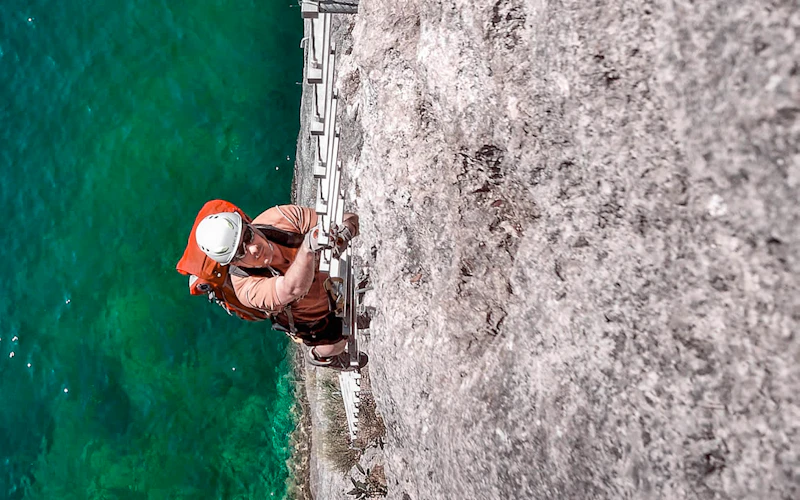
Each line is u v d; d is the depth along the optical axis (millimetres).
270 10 11008
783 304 1478
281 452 8938
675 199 1786
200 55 10734
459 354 3127
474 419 2867
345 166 4941
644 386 1893
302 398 8938
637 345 1943
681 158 1752
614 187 2041
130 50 10625
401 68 3691
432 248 3475
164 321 9586
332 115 3436
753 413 1551
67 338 9586
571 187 2312
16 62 10555
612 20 1928
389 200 3857
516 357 2639
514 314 2736
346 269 3773
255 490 8859
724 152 1577
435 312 3377
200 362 9398
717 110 1577
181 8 10797
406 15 3674
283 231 3086
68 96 10453
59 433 9164
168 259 9938
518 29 2527
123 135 10344
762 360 1531
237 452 9016
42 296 9758
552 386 2346
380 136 3926
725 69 1536
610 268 2084
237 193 10359
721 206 1622
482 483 2803
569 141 2252
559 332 2340
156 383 9312
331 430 6711
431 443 3439
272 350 9461
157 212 10117
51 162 10289
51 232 10016
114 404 9250
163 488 8883
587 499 2137
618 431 1989
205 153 10398
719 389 1646
